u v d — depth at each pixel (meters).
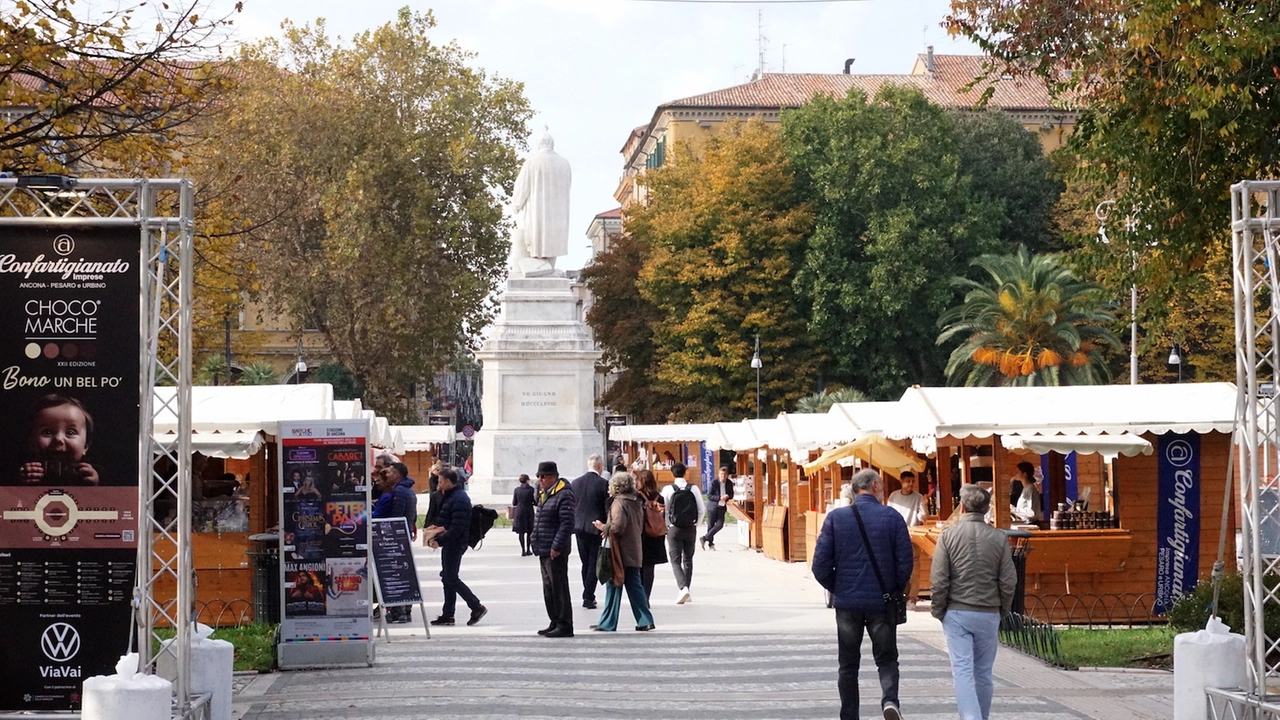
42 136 17.66
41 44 16.97
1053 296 64.06
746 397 71.69
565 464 48.38
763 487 38.28
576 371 49.00
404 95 69.12
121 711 10.48
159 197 19.53
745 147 72.81
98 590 11.22
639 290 77.56
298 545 17.12
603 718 13.38
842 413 30.14
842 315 71.75
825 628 20.92
